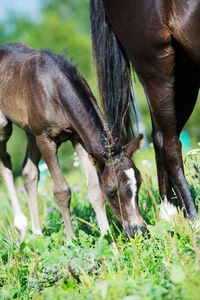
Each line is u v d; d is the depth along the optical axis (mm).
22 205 9719
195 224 5434
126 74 6363
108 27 6246
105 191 6051
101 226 6586
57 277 4914
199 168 6609
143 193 7715
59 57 6992
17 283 5152
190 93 6340
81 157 7121
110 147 5969
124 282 4156
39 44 41000
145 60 5758
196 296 3402
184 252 4641
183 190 5949
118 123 6332
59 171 6984
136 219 5777
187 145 13703
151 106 6055
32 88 6992
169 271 4254
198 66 5828
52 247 6160
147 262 4859
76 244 5910
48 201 9242
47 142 7027
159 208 6477
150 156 12164
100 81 6488
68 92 6617
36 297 4547
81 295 4203
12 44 8570
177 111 6473
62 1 49344
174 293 3727
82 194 9430
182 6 5172
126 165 5871
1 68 8047
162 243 5270
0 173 8102
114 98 6418
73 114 6500
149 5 5375
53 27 41250
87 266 4910
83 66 35938
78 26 45812
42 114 6848
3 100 7852
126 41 5840
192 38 5242
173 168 6059
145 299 3553
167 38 5445
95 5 6328
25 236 6613
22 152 34312
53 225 7871
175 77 5863
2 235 7332
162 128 6082
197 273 3896
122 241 5621
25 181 7898
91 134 6289
